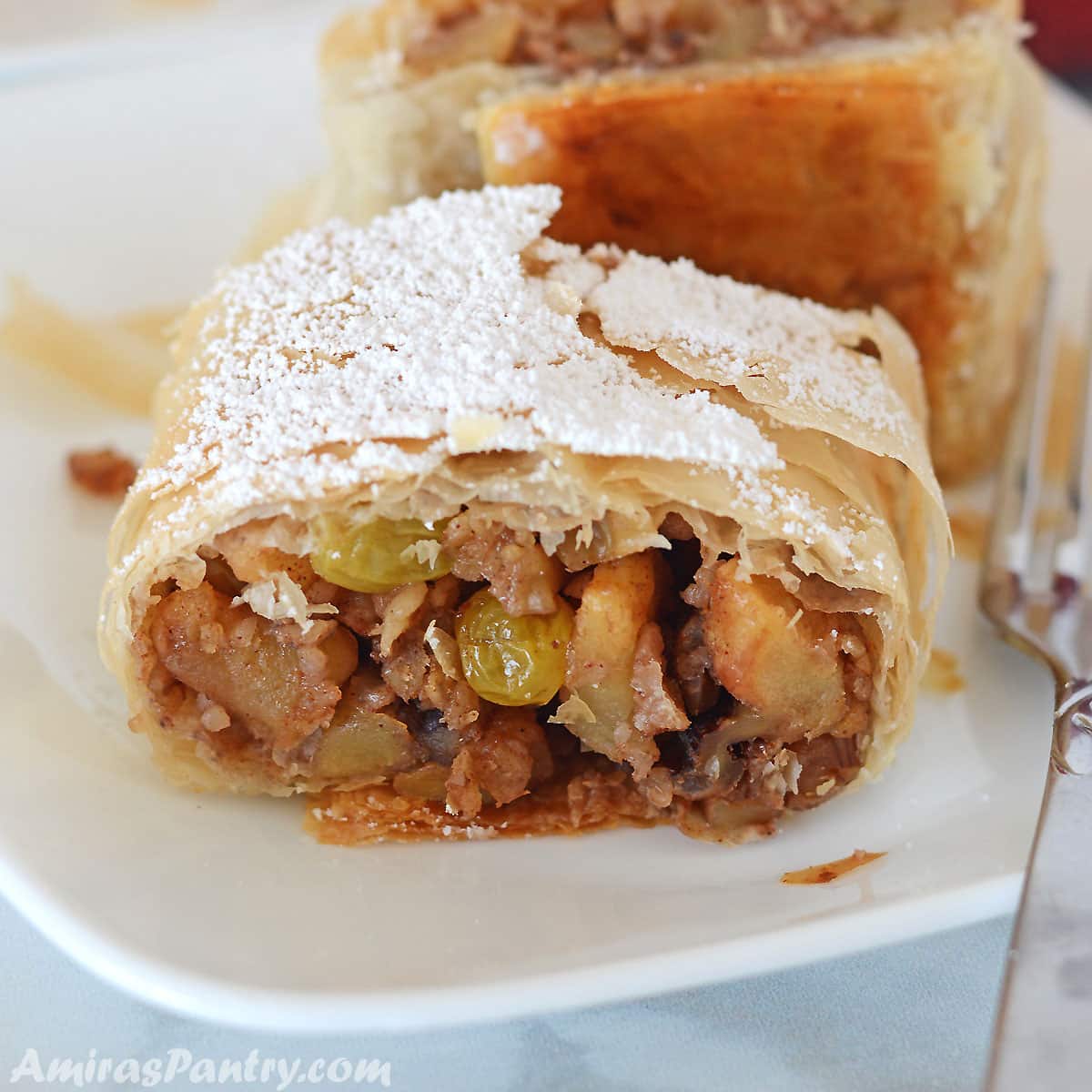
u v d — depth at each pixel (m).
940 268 0.36
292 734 0.31
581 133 0.35
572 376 0.30
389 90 0.37
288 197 0.41
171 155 0.41
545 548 0.31
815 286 0.36
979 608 0.33
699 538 0.30
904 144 0.35
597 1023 0.29
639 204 0.35
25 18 0.45
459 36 0.37
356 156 0.37
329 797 0.31
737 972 0.28
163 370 0.38
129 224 0.40
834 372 0.32
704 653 0.31
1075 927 0.28
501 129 0.35
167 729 0.31
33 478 0.36
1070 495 0.35
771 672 0.30
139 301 0.39
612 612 0.31
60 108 0.41
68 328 0.39
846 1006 0.29
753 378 0.31
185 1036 0.29
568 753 0.32
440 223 0.33
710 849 0.31
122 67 0.41
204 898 0.29
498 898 0.30
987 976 0.29
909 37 0.36
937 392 0.36
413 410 0.30
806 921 0.29
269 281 0.33
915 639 0.31
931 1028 0.29
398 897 0.30
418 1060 0.29
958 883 0.29
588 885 0.30
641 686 0.31
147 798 0.31
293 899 0.30
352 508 0.30
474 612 0.31
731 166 0.35
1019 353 0.38
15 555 0.34
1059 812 0.29
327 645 0.31
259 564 0.31
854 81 0.34
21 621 0.33
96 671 0.32
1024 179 0.37
